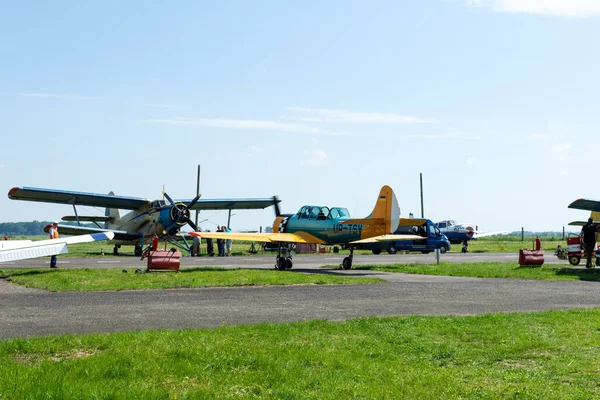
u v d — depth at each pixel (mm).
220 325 10719
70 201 38625
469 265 27547
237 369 7156
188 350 7867
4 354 7750
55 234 25016
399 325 10469
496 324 10633
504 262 30344
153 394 5980
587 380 7008
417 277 22109
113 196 38281
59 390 5914
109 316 11656
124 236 39688
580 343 8977
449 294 16156
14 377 6344
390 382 6762
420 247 43500
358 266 27609
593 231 25625
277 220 29188
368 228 25469
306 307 13336
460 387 6605
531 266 26484
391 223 25016
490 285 18781
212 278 19438
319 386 6555
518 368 7602
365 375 7031
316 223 27031
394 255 41812
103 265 28734
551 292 16750
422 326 10391
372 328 10164
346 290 17109
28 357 7664
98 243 72812
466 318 11297
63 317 11461
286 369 7172
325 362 7594
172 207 38375
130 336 8914
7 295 15211
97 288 16844
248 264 30312
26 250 18781
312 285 18516
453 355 8250
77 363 7074
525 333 9750
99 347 8211
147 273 21062
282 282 18891
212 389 6277
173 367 7055
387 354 8250
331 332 9797
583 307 13555
